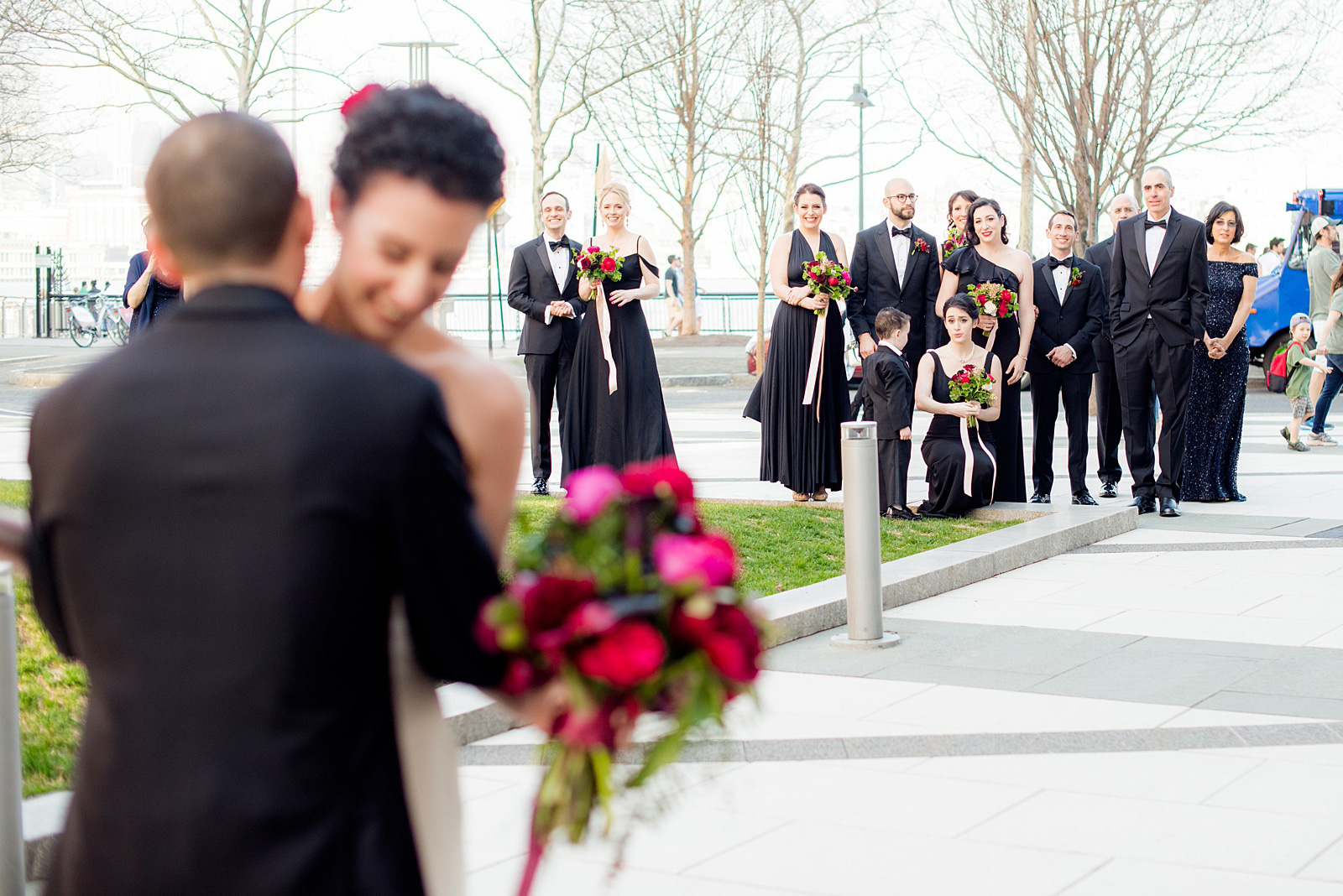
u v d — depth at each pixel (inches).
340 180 73.3
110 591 65.9
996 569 315.3
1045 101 697.0
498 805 170.4
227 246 69.6
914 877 145.2
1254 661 233.1
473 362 79.7
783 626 251.6
